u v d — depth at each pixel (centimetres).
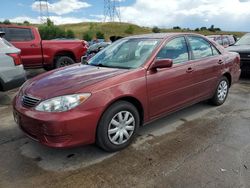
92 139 315
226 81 535
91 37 5728
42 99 308
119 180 285
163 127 424
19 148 359
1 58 524
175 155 334
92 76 343
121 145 345
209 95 494
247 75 832
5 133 409
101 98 312
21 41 837
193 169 302
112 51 438
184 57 430
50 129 292
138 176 291
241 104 545
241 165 308
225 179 282
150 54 380
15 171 305
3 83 529
